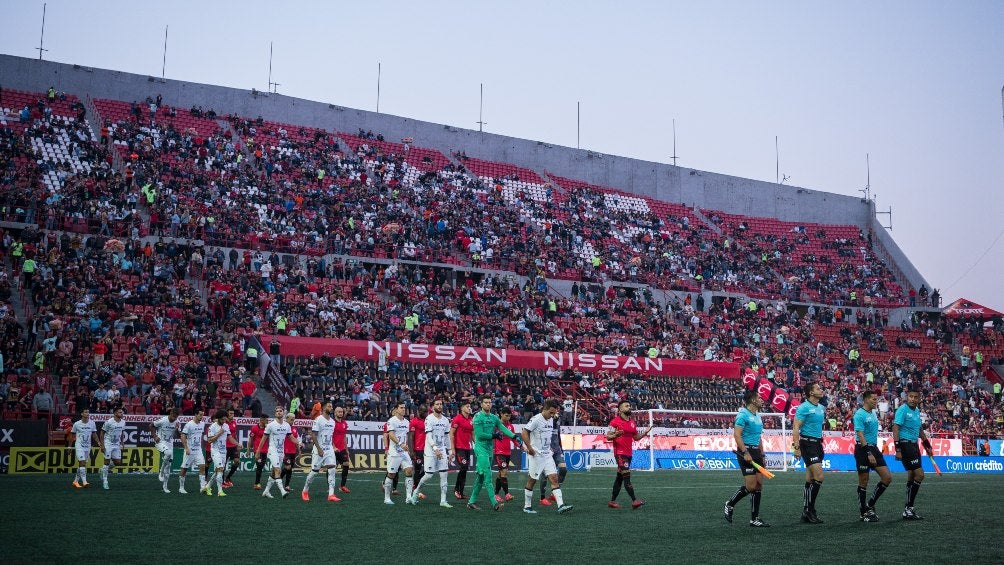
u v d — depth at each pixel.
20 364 33.09
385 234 50.88
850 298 64.12
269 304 41.62
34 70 54.50
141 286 39.03
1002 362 57.72
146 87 57.72
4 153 45.91
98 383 32.62
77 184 44.72
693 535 13.56
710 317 56.44
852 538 13.12
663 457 38.09
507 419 20.09
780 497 21.41
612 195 69.12
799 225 73.94
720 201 75.31
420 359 41.91
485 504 19.53
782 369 51.47
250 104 60.88
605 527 14.74
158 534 13.62
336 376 38.00
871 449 15.49
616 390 44.25
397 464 19.47
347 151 61.06
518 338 45.94
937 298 65.38
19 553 11.61
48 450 28.59
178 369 35.06
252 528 14.47
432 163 63.28
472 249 52.66
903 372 53.78
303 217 50.50
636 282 57.53
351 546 12.38
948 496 22.02
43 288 37.09
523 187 65.88
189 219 44.94
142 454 30.02
